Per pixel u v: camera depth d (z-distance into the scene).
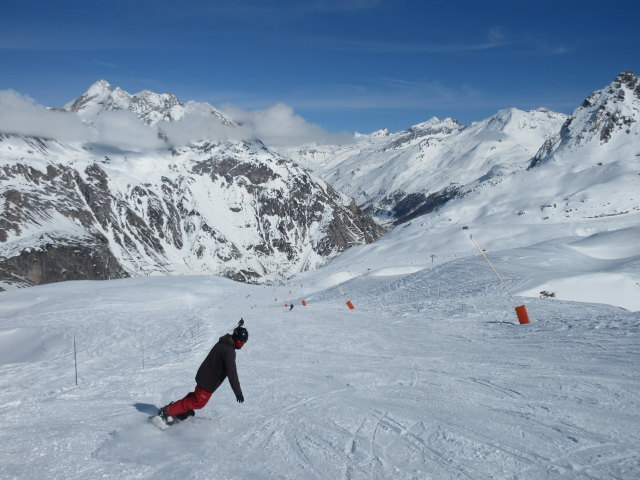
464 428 5.85
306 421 6.35
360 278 63.72
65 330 32.12
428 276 41.41
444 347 12.53
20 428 6.00
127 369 11.64
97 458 5.03
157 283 83.38
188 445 5.50
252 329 18.50
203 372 6.19
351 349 12.94
